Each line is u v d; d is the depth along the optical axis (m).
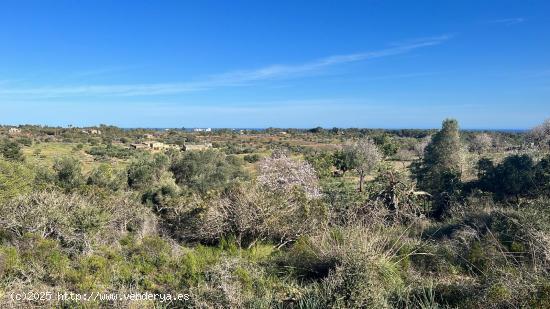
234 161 33.62
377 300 4.34
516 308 4.09
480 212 8.42
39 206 7.12
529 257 5.84
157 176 23.88
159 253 6.48
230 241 8.13
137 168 22.62
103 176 20.02
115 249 6.80
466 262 6.35
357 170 26.38
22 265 5.50
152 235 8.20
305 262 6.17
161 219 9.88
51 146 51.03
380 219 8.49
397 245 6.80
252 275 5.63
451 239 7.54
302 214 8.33
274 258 6.81
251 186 9.05
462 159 21.00
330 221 8.62
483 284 4.80
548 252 5.17
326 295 4.49
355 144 27.53
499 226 7.25
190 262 5.95
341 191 13.09
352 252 5.48
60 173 19.27
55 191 8.26
